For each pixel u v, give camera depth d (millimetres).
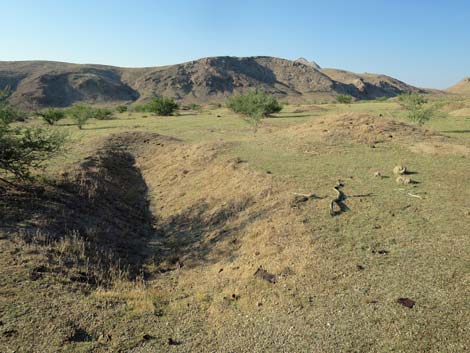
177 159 22578
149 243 13227
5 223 11594
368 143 21266
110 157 22938
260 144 23000
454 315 6938
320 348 6527
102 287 9234
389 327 6820
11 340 6887
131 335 7383
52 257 10195
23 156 15000
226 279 9688
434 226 10805
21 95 137875
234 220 13297
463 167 16422
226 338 7195
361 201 12906
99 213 14586
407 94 30922
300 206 12891
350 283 8414
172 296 9242
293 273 9195
